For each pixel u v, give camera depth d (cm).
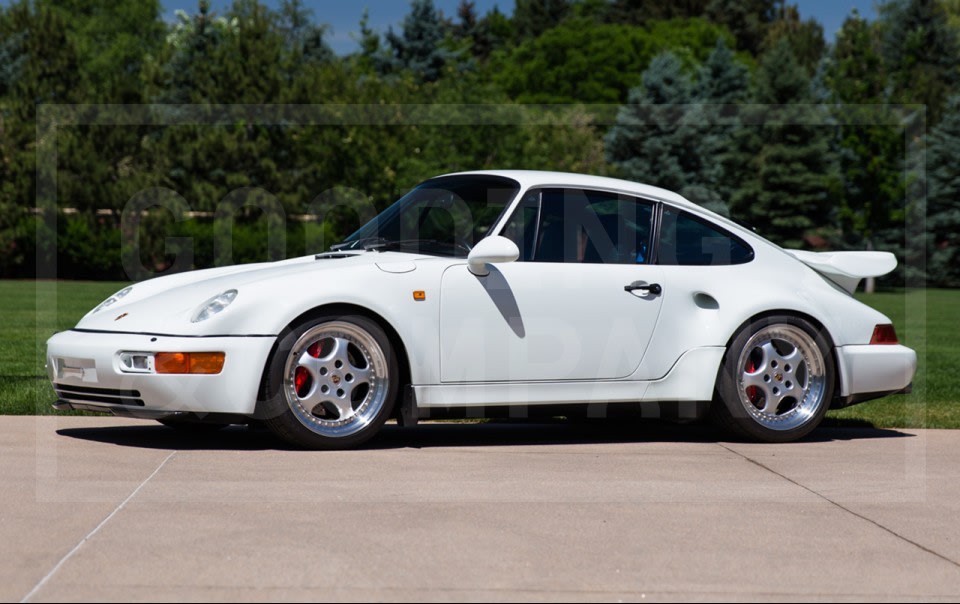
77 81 3422
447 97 3334
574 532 394
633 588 326
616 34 6781
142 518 401
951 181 4109
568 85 6594
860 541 389
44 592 311
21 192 3225
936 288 4075
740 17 8131
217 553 355
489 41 8706
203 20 3600
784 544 383
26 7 3897
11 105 3309
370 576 333
